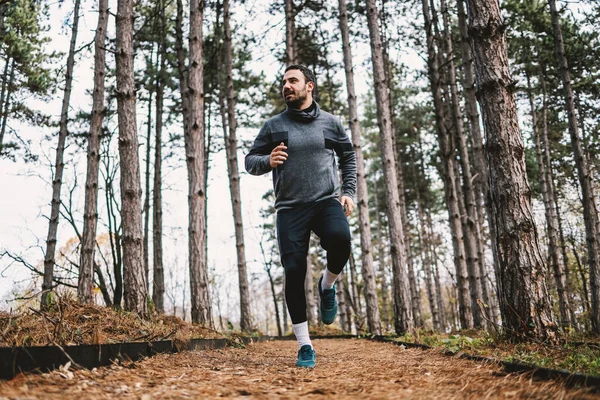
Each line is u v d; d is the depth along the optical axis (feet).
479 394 6.66
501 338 14.71
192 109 27.89
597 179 59.88
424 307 133.59
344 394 7.02
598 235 40.01
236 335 25.70
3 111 49.73
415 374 9.27
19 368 7.13
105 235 64.64
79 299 16.37
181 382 8.05
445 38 41.96
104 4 32.91
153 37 49.85
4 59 48.70
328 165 12.14
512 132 15.43
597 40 46.73
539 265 14.62
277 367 11.39
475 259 36.24
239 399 6.52
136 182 20.04
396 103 70.23
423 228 82.23
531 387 6.92
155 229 50.55
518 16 46.88
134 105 20.66
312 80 12.60
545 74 51.29
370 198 104.63
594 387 6.32
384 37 47.85
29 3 47.37
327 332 52.19
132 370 9.31
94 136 31.86
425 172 86.12
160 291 49.21
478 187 61.16
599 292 35.01
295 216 11.88
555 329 14.15
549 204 51.37
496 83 15.70
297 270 11.61
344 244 11.57
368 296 36.22
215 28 48.65
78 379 7.52
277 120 12.35
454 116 40.93
